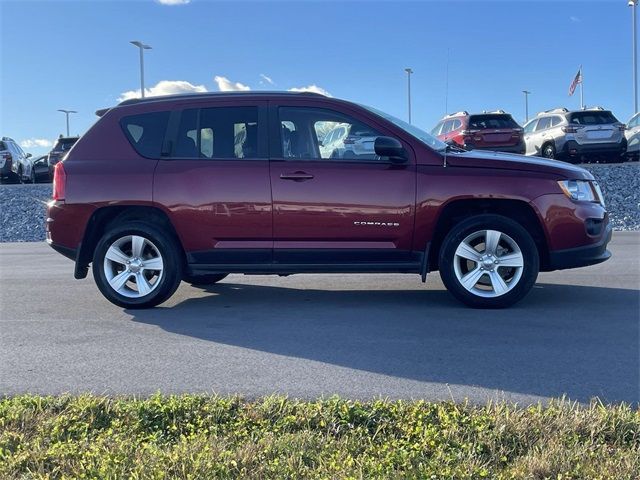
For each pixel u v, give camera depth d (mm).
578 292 7090
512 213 6395
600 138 19562
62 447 3209
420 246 6262
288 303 6875
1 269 9781
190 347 5250
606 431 3316
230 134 6473
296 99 6477
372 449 3191
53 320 6211
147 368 4711
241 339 5477
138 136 6574
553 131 20359
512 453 3135
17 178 25641
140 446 3236
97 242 6797
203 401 3812
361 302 6863
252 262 6398
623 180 16797
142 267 6539
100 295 7426
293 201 6270
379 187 6211
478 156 6352
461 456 3078
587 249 6203
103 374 4582
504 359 4824
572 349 5043
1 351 5172
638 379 4355
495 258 6246
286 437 3303
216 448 3172
